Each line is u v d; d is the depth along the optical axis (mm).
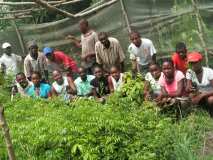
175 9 8023
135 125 4906
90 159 4453
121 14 8609
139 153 4535
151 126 5008
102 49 7379
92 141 4629
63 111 5445
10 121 5582
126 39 8672
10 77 7238
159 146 4637
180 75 6000
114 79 6520
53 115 5301
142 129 4895
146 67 7309
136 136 4793
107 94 6754
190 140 4773
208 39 7746
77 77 7758
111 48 7359
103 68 7465
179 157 4457
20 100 6391
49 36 9555
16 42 9828
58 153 4605
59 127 4770
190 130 5031
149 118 5215
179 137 4688
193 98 5895
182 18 7953
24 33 9758
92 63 7781
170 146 4633
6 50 8828
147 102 5582
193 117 5422
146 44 7258
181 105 5754
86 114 5098
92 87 6863
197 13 7773
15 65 8883
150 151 4598
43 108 5977
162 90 6023
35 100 6363
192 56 6039
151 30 8344
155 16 8266
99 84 6824
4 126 2918
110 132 4727
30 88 7285
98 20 8797
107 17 8719
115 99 5617
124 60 7953
